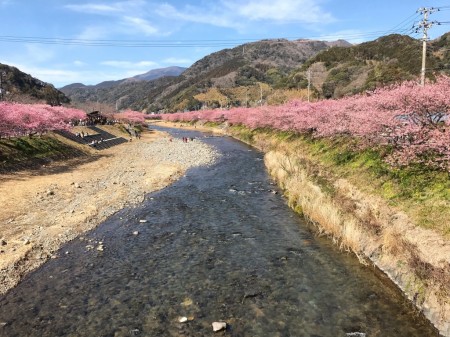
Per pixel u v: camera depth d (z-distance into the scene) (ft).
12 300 41.98
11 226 66.13
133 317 38.27
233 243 59.06
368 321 36.88
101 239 61.67
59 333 35.63
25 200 83.51
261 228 65.87
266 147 175.01
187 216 73.97
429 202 51.80
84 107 517.14
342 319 37.37
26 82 486.38
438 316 34.65
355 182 73.72
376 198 62.39
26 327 36.68
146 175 116.57
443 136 52.13
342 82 358.84
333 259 52.03
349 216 59.11
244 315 38.40
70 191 93.86
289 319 37.55
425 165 60.85
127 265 51.31
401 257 44.55
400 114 65.57
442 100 56.59
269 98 414.21
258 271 48.78
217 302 41.06
